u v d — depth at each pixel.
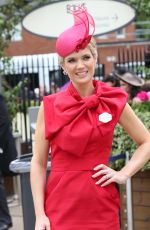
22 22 8.09
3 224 5.73
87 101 2.79
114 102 2.81
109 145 2.85
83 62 2.81
